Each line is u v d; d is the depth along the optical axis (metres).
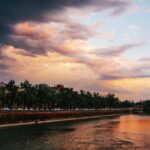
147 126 131.88
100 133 98.56
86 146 67.75
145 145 69.88
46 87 196.38
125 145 69.69
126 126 131.12
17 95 155.00
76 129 113.00
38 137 84.12
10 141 74.62
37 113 148.62
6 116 119.56
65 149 63.28
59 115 178.00
